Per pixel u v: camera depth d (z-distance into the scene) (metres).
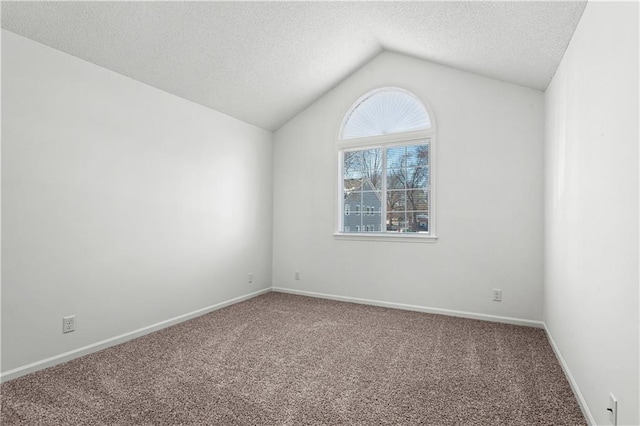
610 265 1.50
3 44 2.18
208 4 2.57
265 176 4.66
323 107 4.45
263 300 4.30
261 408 1.90
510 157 3.44
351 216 4.37
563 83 2.45
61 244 2.48
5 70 2.19
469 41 2.87
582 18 1.96
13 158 2.22
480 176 3.57
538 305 3.33
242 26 2.88
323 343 2.88
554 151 2.78
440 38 3.05
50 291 2.42
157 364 2.45
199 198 3.65
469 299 3.62
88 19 2.34
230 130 4.07
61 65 2.47
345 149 4.38
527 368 2.41
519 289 3.40
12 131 2.22
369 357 2.59
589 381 1.78
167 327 3.27
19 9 2.12
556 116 2.70
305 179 4.57
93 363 2.46
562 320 2.45
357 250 4.22
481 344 2.86
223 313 3.74
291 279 4.68
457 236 3.67
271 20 2.92
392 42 3.64
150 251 3.13
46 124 2.39
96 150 2.70
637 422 1.22
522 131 3.39
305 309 3.91
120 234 2.88
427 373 2.33
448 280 3.72
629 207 1.31
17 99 2.24
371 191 4.24
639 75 1.22
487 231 3.54
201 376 2.27
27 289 2.29
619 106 1.42
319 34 3.28
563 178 2.43
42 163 2.37
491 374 2.32
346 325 3.35
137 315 3.02
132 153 2.98
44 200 2.38
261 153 4.58
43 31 2.30
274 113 4.39
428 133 3.82
